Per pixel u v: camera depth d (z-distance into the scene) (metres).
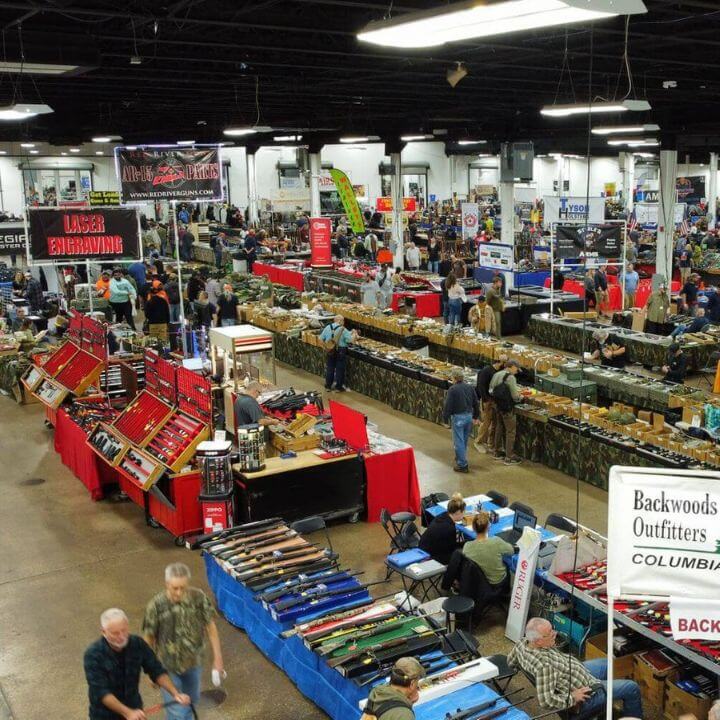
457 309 20.59
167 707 6.05
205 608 6.13
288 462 10.05
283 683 7.15
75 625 8.21
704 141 29.38
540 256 28.61
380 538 10.07
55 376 13.95
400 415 14.88
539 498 11.01
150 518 10.54
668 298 20.16
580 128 24.81
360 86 18.23
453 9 3.54
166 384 11.10
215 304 21.70
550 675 6.03
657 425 11.53
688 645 6.44
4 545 10.05
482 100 21.45
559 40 12.59
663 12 11.02
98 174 41.47
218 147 14.80
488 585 7.91
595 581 7.43
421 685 5.90
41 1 9.17
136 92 19.16
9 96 19.50
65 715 6.84
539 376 14.29
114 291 21.06
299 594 7.39
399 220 29.81
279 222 41.72
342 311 20.45
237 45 12.02
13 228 23.14
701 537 4.31
